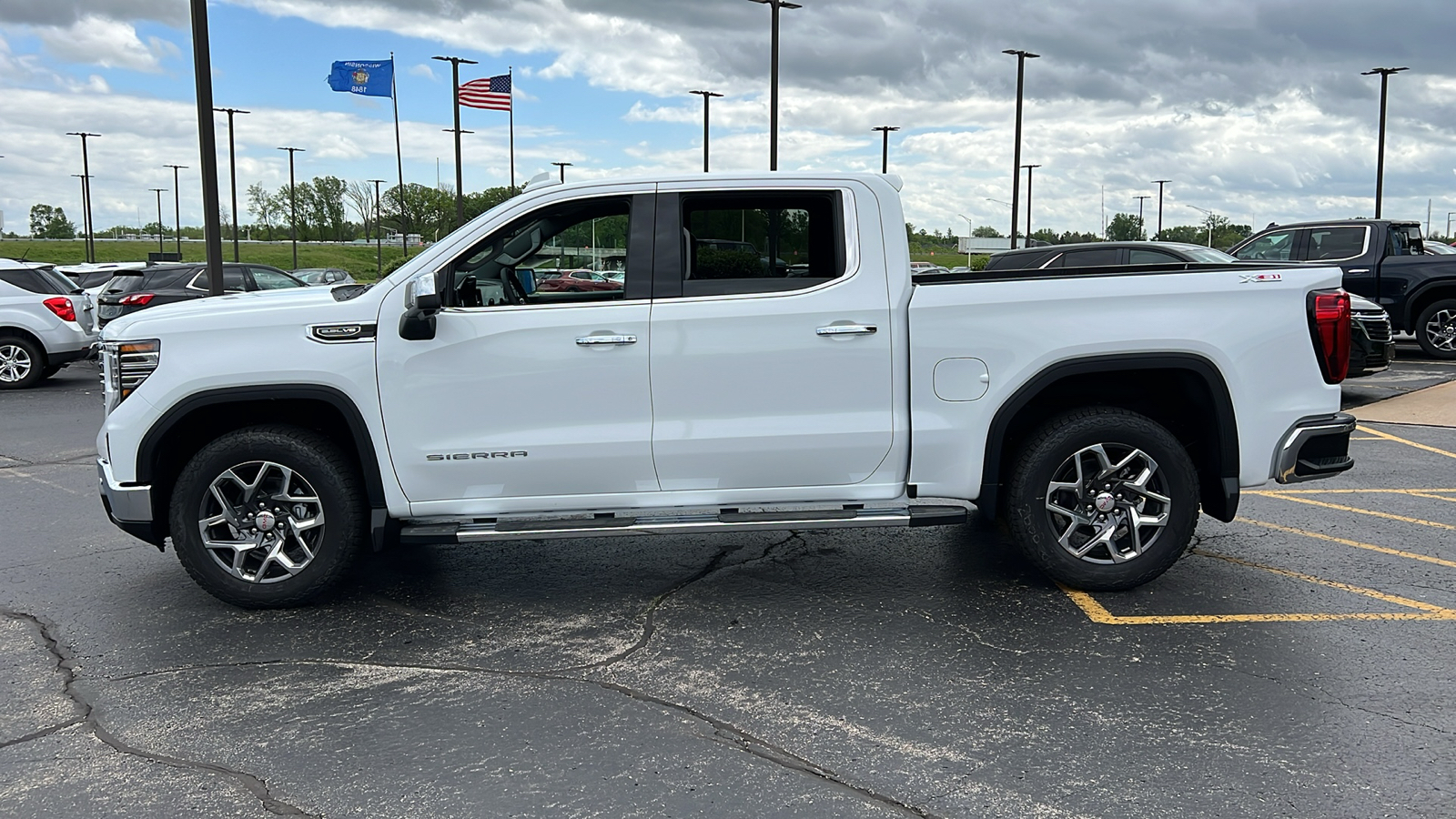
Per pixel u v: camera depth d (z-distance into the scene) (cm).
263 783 321
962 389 465
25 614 482
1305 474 475
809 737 348
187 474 464
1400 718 357
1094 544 480
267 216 11975
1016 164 3484
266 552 484
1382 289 1427
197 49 1234
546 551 589
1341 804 300
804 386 463
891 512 466
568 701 380
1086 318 461
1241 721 356
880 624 457
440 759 335
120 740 352
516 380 459
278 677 406
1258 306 464
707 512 471
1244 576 521
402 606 492
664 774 323
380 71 3484
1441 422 996
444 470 465
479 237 465
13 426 1077
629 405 461
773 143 2381
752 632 451
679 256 463
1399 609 470
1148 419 476
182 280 1577
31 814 303
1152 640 434
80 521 664
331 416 491
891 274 463
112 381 466
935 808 301
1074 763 327
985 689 386
